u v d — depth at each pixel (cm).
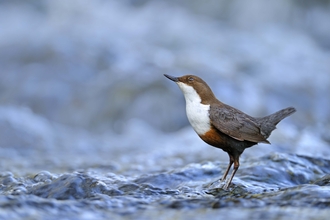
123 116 1606
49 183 620
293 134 1202
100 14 2341
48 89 1788
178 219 479
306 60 2036
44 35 2127
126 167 892
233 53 2036
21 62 1941
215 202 534
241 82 1747
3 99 1791
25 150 1224
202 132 714
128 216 490
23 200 498
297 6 2305
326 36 2236
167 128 1546
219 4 2341
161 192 623
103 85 1716
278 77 1883
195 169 751
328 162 787
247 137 690
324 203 515
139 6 2377
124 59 1903
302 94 1805
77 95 1734
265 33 2198
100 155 1146
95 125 1634
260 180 709
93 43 2033
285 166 746
